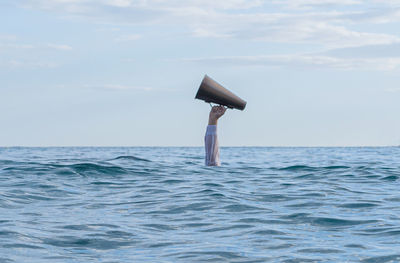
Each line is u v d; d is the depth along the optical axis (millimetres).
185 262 5359
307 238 6488
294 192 10781
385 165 17828
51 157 26562
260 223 7508
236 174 14594
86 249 5930
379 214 8172
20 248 5859
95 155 32625
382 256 5516
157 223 7539
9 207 8773
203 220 7770
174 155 31953
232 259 5480
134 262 5352
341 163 20031
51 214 8172
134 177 13523
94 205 9172
